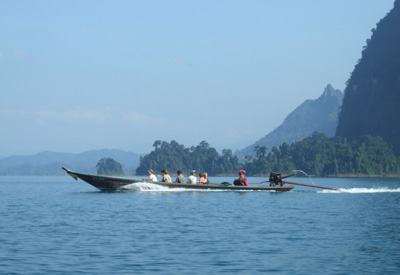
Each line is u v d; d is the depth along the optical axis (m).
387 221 22.34
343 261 13.66
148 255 14.37
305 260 13.77
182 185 41.94
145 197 36.25
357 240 16.97
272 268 12.84
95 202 32.31
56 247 15.52
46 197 40.72
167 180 42.78
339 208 28.83
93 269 12.66
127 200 33.59
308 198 37.19
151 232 18.66
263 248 15.48
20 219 22.92
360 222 21.94
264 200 34.47
